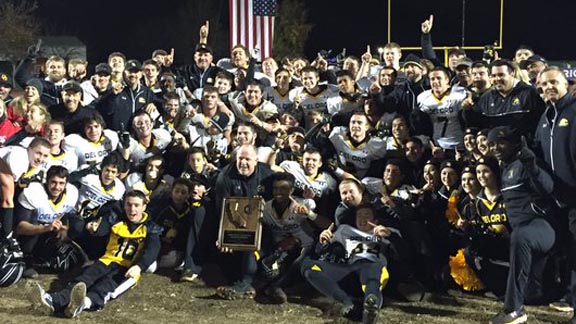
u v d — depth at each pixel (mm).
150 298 7695
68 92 9555
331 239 7578
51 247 8453
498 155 7043
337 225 7648
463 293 7852
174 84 10688
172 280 8305
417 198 8094
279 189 7984
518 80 7840
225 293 7664
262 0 14117
